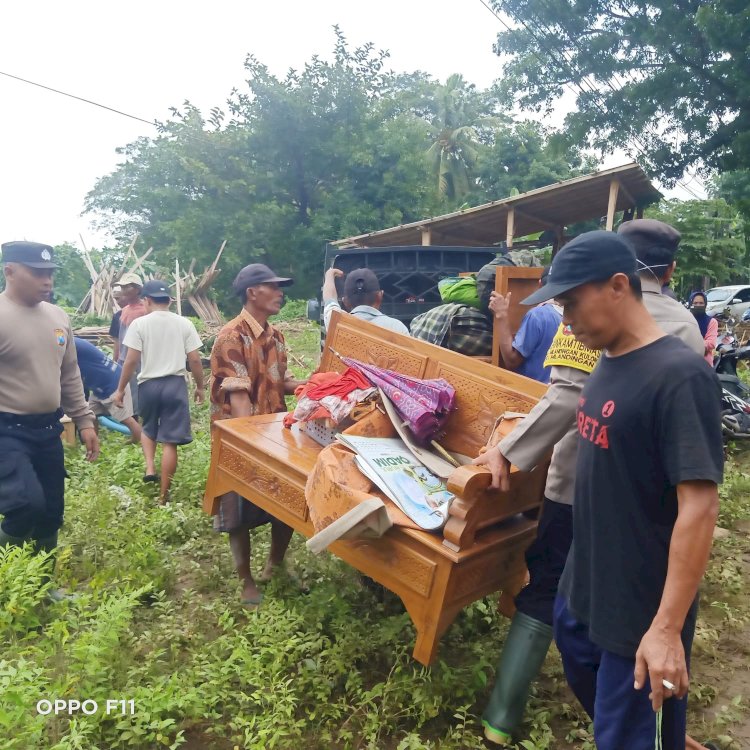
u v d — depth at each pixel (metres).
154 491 5.41
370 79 28.50
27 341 3.51
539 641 2.56
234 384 3.75
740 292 20.36
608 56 14.48
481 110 43.78
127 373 5.52
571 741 2.66
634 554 1.82
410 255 7.31
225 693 2.77
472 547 2.46
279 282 3.91
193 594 3.73
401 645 3.10
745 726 2.79
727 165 14.05
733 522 5.08
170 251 26.94
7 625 2.96
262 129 27.31
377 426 3.16
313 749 2.61
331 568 3.83
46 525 3.73
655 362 1.74
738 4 11.84
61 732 2.50
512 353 3.41
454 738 2.59
